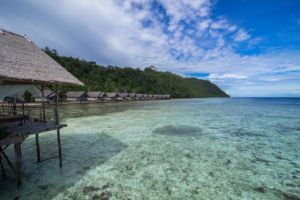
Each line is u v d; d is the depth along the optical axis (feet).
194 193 18.20
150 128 49.98
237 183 20.17
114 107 128.36
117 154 29.12
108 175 21.88
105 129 48.42
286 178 21.34
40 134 42.47
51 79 19.77
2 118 21.81
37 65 20.63
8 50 19.34
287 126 53.36
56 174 21.85
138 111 97.81
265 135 42.37
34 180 20.29
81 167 24.00
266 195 17.84
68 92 182.91
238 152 30.42
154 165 24.93
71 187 19.03
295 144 34.94
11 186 18.90
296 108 120.67
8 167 23.45
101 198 17.20
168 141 37.01
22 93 21.80
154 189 18.89
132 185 19.65
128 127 51.21
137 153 29.66
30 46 24.02
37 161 25.46
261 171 23.20
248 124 56.65
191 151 30.81
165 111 98.02
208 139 38.65
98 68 347.97
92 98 190.08
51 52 294.25
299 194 18.03
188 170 23.43
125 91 302.86
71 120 63.77
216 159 27.22
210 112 93.09
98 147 32.73
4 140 16.22
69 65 288.30
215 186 19.54
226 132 45.42
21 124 22.90
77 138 39.04
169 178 21.27
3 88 19.16
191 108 120.26
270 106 143.95
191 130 47.62
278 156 28.53
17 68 17.39
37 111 84.28
